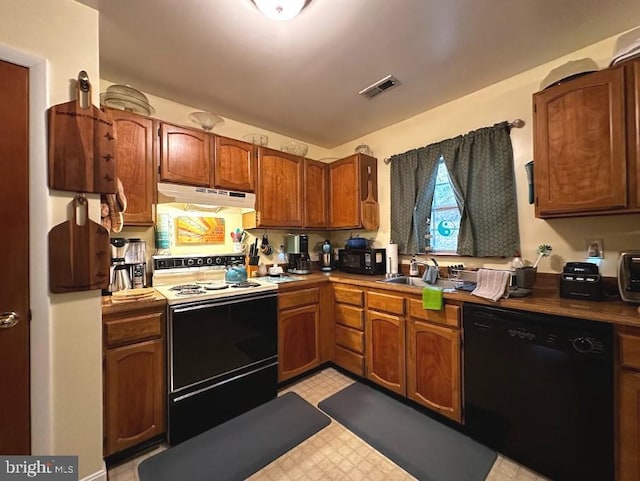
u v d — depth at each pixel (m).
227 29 1.54
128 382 1.57
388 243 2.93
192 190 2.11
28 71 1.23
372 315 2.29
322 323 2.60
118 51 1.73
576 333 1.32
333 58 1.82
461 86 2.18
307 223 2.94
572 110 1.56
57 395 1.29
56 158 1.26
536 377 1.44
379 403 2.10
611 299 1.56
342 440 1.71
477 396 1.66
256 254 2.78
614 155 1.43
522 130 2.03
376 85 2.15
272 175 2.65
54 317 1.28
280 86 2.15
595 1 1.39
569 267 1.63
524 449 1.48
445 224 2.49
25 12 1.21
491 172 2.13
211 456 1.59
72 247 1.31
